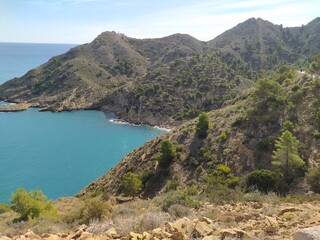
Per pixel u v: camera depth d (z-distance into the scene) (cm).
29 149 9794
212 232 897
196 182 4603
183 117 13425
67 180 7450
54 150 9750
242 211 1404
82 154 9456
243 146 4806
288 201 1762
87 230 1028
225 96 14088
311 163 3938
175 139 5841
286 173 3806
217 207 1617
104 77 19950
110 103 16038
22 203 2625
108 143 10681
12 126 12825
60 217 1958
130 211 1684
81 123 13500
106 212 1636
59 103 16500
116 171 6091
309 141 4325
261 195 2041
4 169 7988
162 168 5272
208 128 5734
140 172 5494
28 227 1681
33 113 15512
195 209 1564
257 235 883
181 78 15650
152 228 1008
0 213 3444
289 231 910
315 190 3372
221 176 4312
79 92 17525
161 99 14362
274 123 4934
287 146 3825
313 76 5766
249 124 5206
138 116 14088
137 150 6450
